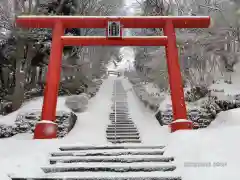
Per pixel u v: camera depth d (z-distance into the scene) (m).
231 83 16.42
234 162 6.26
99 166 6.86
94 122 14.68
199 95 15.04
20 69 15.91
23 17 12.08
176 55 11.98
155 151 7.87
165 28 12.40
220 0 15.95
